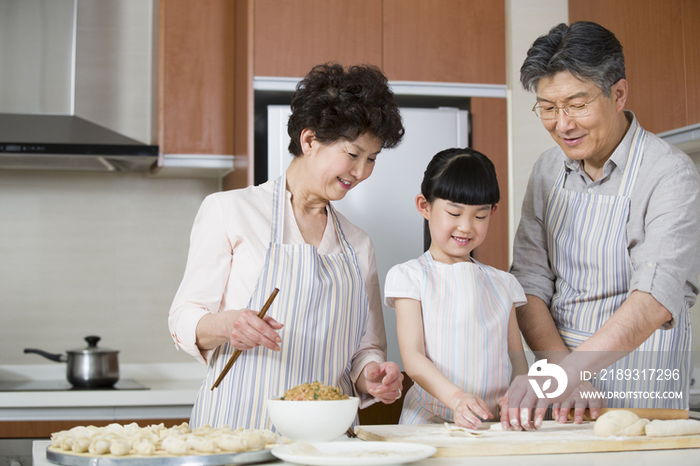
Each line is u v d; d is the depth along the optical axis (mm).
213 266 1216
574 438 938
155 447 835
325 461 753
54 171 2707
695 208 1242
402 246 2367
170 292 2770
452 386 1107
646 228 1278
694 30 1909
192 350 1150
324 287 1207
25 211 2678
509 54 2504
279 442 920
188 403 2188
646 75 2158
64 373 2658
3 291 2645
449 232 1256
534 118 2504
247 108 2283
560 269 1418
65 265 2695
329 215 1335
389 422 1503
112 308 2719
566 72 1207
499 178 2479
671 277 1188
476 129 2479
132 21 2791
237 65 2479
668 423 957
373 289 1361
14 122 2479
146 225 2764
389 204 2371
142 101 2779
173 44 2479
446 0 2484
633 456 871
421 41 2461
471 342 1222
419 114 2408
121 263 2738
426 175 1303
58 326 2672
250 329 995
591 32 1195
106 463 772
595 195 1354
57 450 837
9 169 2674
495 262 2451
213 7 2514
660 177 1271
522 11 2518
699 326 1709
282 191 1275
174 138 2469
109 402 2133
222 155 2496
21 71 2604
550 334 1361
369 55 2424
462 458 863
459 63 2480
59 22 2643
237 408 1167
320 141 1155
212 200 1253
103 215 2734
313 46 2383
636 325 1161
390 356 2311
